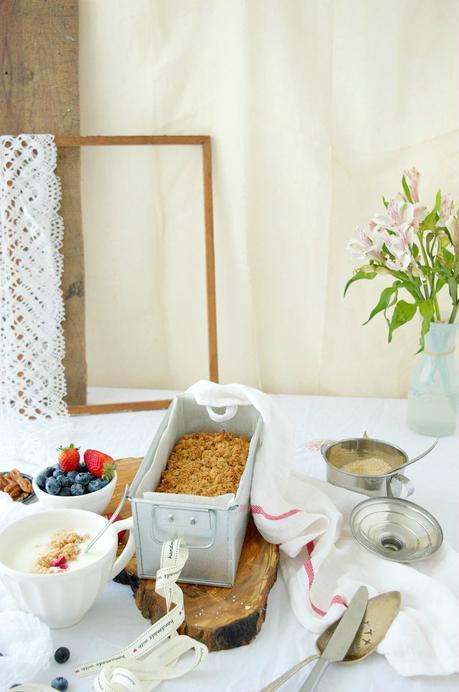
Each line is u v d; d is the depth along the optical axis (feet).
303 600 2.88
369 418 4.73
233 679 2.55
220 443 3.63
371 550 3.08
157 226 4.96
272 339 5.13
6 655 2.53
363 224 4.78
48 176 4.58
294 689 2.50
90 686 2.50
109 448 4.29
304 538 3.14
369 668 2.60
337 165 4.67
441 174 4.63
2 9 4.40
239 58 4.53
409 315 4.10
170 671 2.55
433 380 4.33
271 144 4.68
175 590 2.73
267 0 4.39
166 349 5.26
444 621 2.72
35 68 4.49
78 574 2.60
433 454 4.18
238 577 2.98
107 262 5.04
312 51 4.46
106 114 4.73
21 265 4.66
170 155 4.79
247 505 3.27
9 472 3.80
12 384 4.75
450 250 4.65
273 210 4.82
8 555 2.78
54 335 4.77
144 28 4.53
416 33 4.36
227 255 4.97
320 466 4.03
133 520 2.89
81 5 4.51
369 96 4.50
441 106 4.49
